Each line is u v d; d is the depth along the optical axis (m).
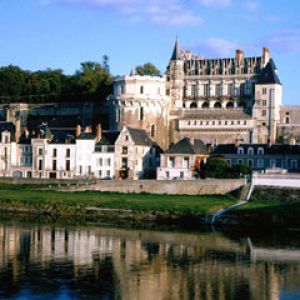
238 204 139.50
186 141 185.50
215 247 102.44
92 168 193.38
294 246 103.69
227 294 76.31
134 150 191.50
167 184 157.88
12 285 78.19
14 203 143.62
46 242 104.50
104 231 116.62
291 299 74.88
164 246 102.94
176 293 76.44
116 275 83.69
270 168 176.75
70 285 78.69
